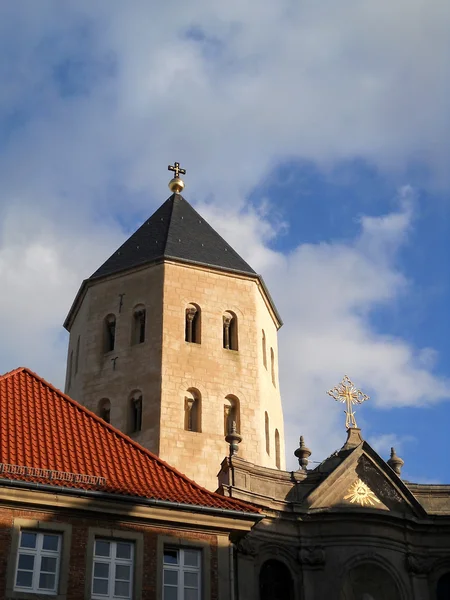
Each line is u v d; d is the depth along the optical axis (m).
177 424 57.22
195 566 38.56
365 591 46.25
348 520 46.81
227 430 58.50
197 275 63.56
